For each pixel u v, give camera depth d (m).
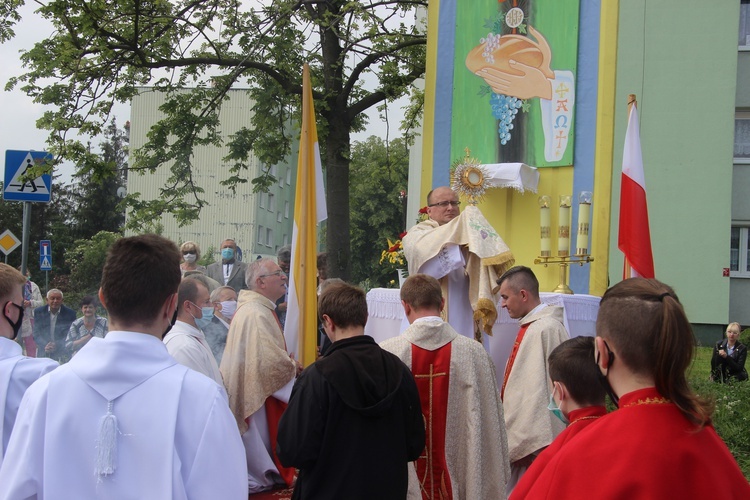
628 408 1.80
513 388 4.19
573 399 2.59
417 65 11.12
